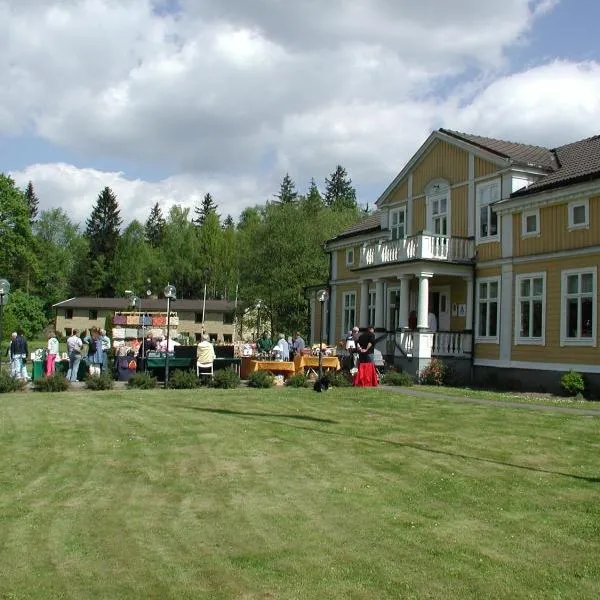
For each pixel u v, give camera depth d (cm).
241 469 962
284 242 5312
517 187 2478
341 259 3722
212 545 640
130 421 1420
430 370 2545
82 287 9500
